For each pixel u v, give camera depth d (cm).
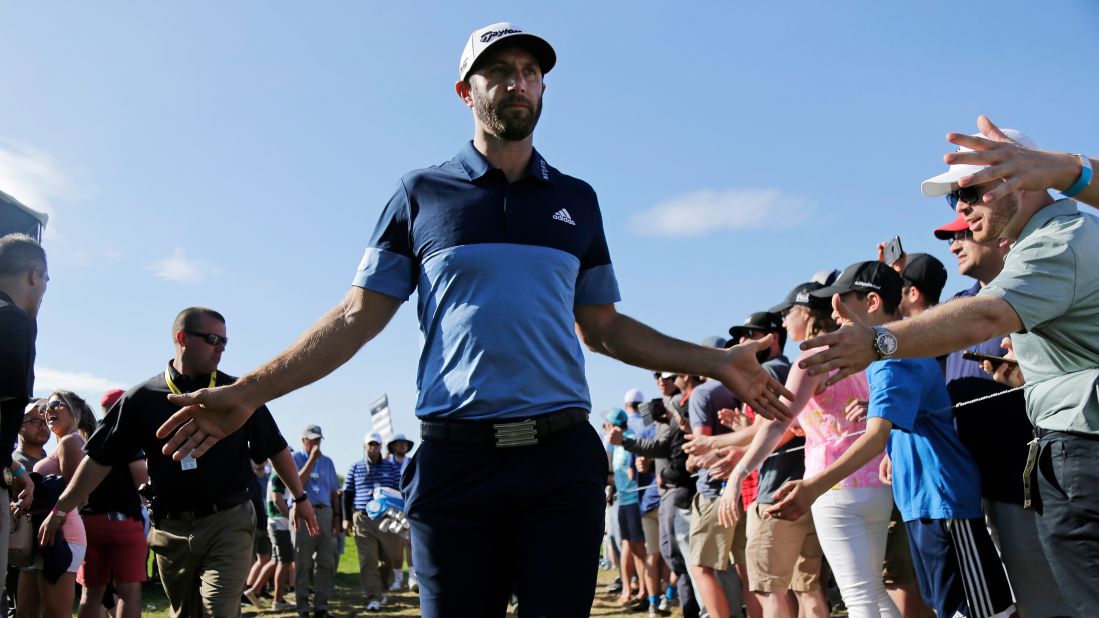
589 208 276
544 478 247
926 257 447
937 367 385
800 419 434
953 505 358
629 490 953
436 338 259
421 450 258
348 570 1586
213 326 484
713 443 468
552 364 254
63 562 536
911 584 446
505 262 254
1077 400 261
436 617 247
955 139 243
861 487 405
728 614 569
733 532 566
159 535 470
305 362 258
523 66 264
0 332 379
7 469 393
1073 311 253
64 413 594
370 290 265
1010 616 351
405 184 269
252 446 504
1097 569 261
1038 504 277
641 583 941
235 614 464
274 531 1048
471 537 248
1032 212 269
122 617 579
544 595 238
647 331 284
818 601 456
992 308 240
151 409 475
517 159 269
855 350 227
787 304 471
